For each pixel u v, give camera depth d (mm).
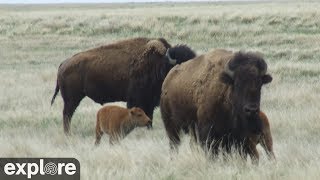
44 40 139750
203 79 32969
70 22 162375
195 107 33875
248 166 30188
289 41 119125
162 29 142750
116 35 143750
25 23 169500
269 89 62375
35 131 47781
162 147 38094
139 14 173125
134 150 36688
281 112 49406
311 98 56469
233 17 151125
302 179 26438
